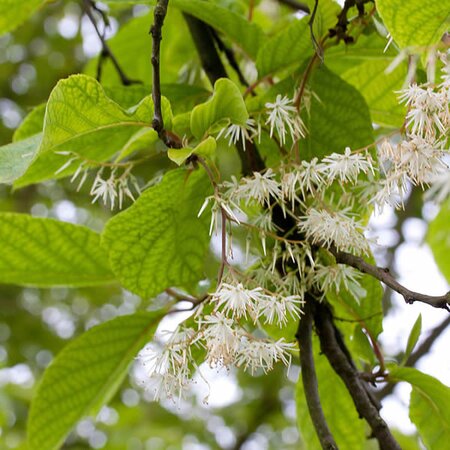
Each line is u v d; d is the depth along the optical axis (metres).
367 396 0.87
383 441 0.85
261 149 0.88
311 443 0.94
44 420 0.93
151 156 0.86
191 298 0.90
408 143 0.80
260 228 0.84
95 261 0.93
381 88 0.93
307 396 0.85
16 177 0.81
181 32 1.06
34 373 2.02
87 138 0.89
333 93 0.88
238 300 0.79
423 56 0.79
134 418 1.75
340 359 0.87
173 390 0.81
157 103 0.81
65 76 1.95
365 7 0.88
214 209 0.82
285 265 0.86
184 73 1.07
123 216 0.85
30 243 0.91
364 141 0.87
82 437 1.72
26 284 0.94
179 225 0.86
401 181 0.81
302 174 0.82
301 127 0.88
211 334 0.79
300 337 0.86
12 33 1.85
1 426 1.66
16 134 0.94
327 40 0.88
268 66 0.90
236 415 2.04
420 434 0.90
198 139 0.83
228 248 0.82
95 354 0.92
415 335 0.88
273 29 1.06
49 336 2.07
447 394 0.88
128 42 1.08
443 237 1.12
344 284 0.87
